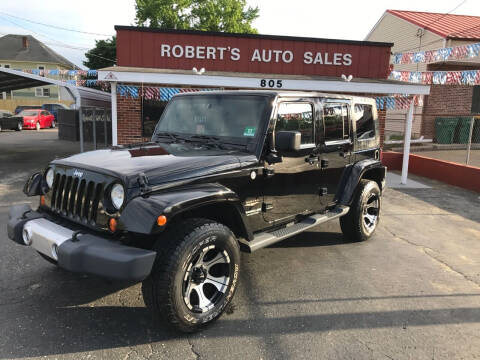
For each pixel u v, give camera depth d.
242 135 3.80
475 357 2.97
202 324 3.14
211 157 3.45
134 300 3.66
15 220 3.40
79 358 2.82
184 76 8.74
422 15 21.08
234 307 3.60
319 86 9.28
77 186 3.20
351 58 12.20
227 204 3.33
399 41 20.52
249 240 3.61
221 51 11.60
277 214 4.04
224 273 3.33
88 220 3.10
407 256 5.05
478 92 17.72
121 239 2.96
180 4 36.50
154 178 2.99
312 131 4.34
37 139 21.16
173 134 4.29
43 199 3.68
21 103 43.78
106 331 3.16
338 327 3.32
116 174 2.95
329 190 4.78
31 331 3.13
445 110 17.55
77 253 2.74
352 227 5.30
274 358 2.89
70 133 20.53
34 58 51.19
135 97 11.02
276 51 11.86
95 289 3.85
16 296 3.69
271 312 3.53
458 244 5.61
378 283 4.21
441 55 11.15
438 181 10.62
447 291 4.08
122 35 11.05
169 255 2.88
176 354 2.90
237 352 2.95
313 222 4.36
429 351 3.03
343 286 4.10
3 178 9.55
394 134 18.92
